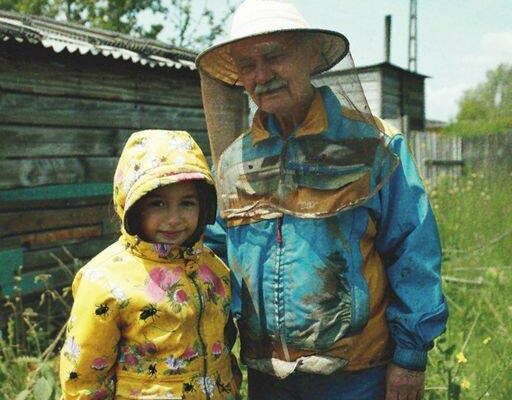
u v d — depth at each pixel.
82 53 5.13
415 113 17.94
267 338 1.93
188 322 1.81
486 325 4.46
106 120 5.87
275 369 1.90
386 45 18.03
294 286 1.85
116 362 1.83
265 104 1.88
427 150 13.08
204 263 1.97
